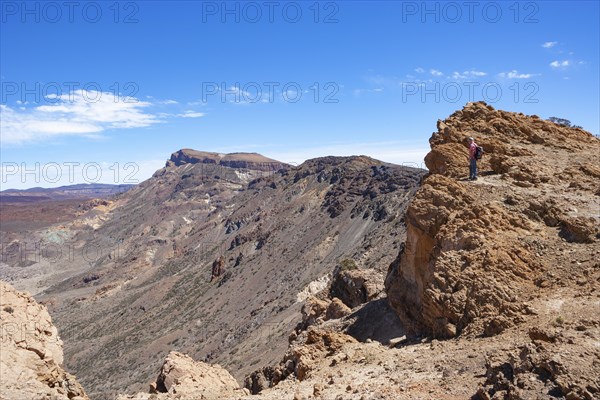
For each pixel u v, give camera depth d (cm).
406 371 1755
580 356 1288
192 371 2545
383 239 11625
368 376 1822
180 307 15875
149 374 10519
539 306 1948
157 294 18262
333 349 2455
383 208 15400
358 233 15150
